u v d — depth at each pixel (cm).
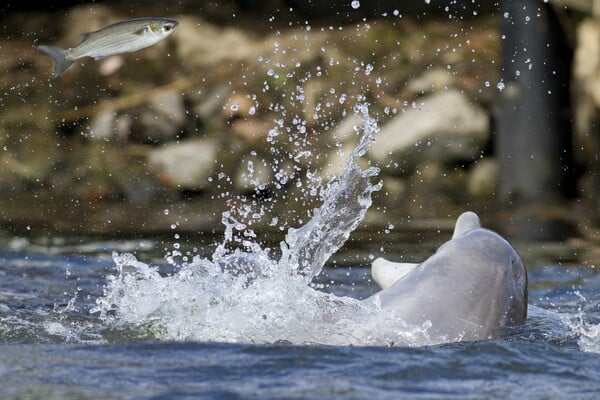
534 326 1664
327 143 4284
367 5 4872
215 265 1861
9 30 5000
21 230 3309
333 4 4891
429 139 4109
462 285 1588
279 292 1678
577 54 3981
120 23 1898
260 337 1573
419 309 1555
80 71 4697
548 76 3931
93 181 4178
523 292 1645
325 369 1315
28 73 4750
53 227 3409
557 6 3922
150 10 5003
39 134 4428
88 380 1252
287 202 4003
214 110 4491
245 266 1870
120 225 3503
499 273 1620
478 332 1544
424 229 3394
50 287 2241
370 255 2848
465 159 4119
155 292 1788
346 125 4316
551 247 3098
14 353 1408
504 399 1214
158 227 3462
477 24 4731
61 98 4606
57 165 4262
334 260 2741
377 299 1605
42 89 4666
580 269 2666
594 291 2303
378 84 4494
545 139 3931
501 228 3503
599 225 3541
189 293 1769
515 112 3950
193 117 4488
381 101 4412
